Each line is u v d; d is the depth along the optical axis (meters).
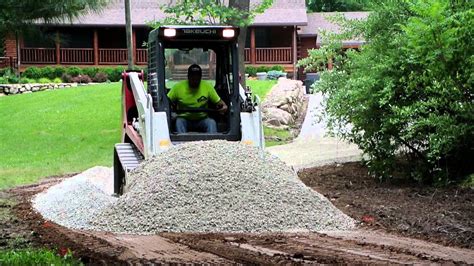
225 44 12.67
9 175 18.03
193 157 11.45
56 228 10.54
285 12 45.62
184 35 12.30
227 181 10.92
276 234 9.87
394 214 11.13
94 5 17.83
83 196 12.13
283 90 27.81
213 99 12.62
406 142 14.27
